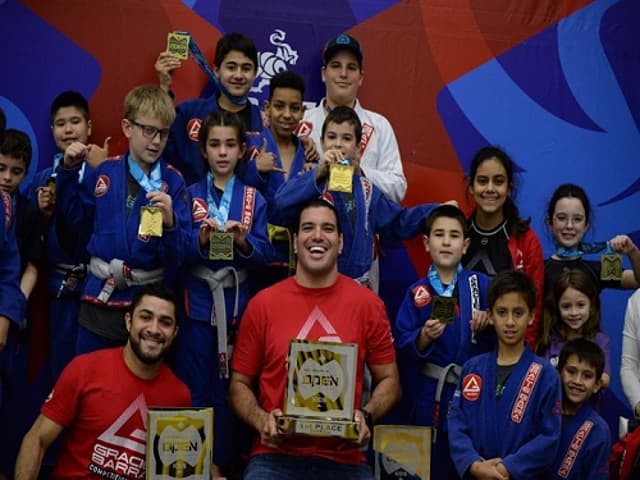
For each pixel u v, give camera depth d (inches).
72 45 255.4
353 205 229.0
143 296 205.2
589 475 211.6
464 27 271.0
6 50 253.0
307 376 198.7
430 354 224.1
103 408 204.5
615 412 267.9
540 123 273.0
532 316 212.8
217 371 225.3
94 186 223.3
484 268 238.7
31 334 245.0
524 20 272.8
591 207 272.8
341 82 253.9
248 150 241.9
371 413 206.2
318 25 265.9
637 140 274.5
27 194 244.7
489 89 271.6
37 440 203.3
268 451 206.5
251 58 246.5
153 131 219.3
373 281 245.6
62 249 233.9
